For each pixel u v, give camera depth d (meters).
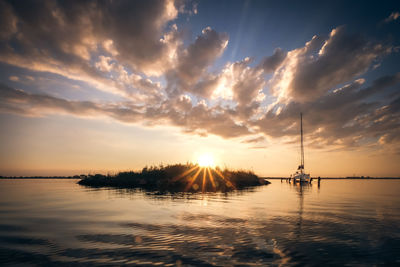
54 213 11.78
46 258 5.80
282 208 13.93
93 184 39.12
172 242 7.09
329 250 6.43
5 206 14.19
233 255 6.03
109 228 8.77
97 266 5.33
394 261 5.70
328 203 16.73
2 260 5.67
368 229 8.77
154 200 17.23
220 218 10.70
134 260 5.68
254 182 45.50
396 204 16.44
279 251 6.34
